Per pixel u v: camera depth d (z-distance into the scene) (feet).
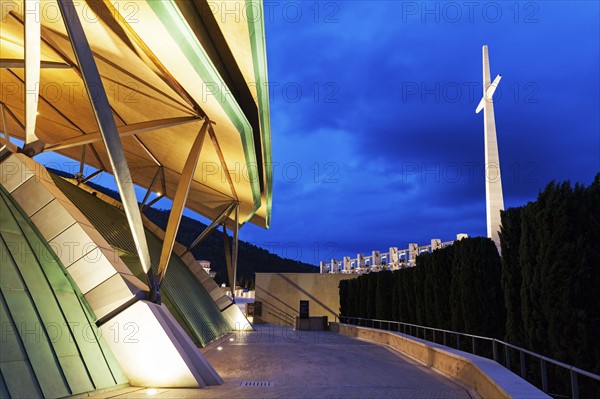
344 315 132.98
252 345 77.87
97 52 40.96
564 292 29.14
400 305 84.07
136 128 49.06
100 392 30.32
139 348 34.81
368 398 33.68
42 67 46.03
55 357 28.32
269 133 64.54
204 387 35.40
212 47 41.65
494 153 96.53
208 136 57.21
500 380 27.99
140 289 36.96
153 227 102.89
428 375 46.50
